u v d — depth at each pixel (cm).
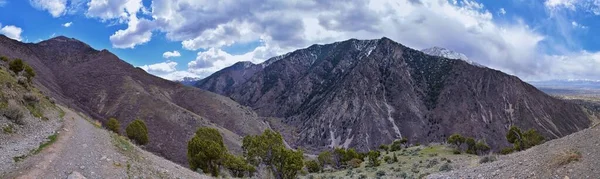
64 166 1551
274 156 3734
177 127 16000
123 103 18800
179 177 2048
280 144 3856
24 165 1480
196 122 16900
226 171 4609
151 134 14450
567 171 1422
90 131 2794
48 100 4450
